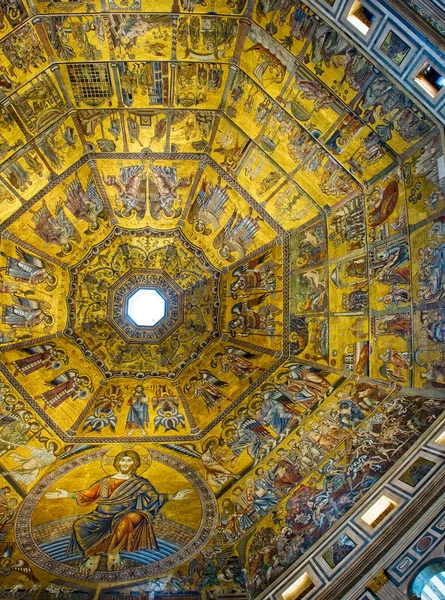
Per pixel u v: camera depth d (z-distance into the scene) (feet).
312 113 37.83
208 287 50.31
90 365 47.42
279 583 30.04
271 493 36.76
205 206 47.78
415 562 26.17
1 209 42.39
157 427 43.29
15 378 42.60
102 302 49.85
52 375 44.78
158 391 46.75
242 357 47.01
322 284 43.34
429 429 32.32
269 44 35.45
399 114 33.96
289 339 45.19
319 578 28.40
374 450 34.50
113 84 38.78
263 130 41.19
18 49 34.37
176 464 40.19
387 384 37.88
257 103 39.75
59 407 43.09
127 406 45.14
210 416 43.75
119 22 34.63
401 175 36.50
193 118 42.04
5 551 32.81
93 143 43.34
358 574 27.09
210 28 35.35
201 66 38.01
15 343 44.34
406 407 35.32
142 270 51.03
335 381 41.29
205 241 49.44
